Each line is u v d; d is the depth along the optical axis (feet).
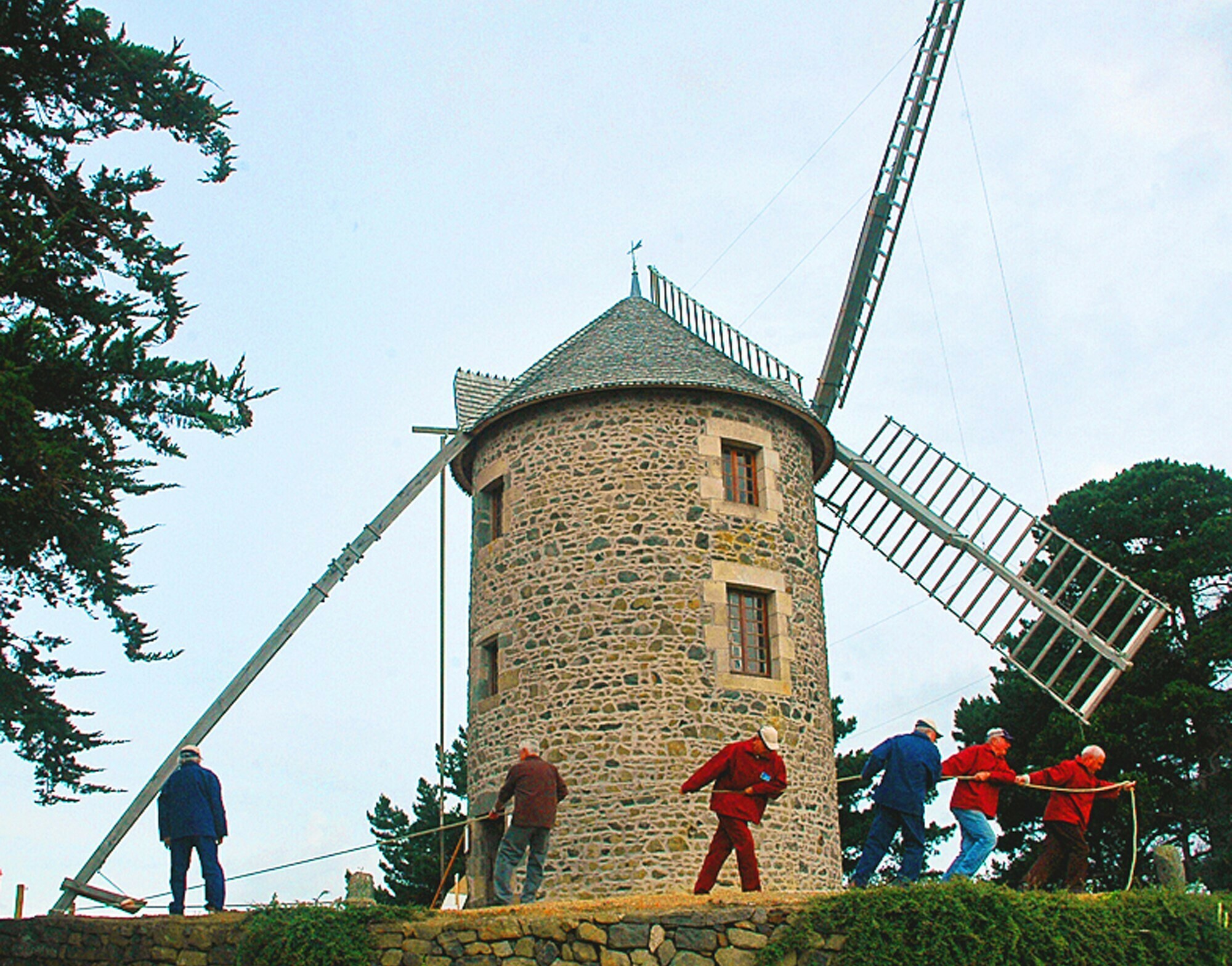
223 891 37.99
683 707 53.72
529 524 58.85
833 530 74.69
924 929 33.58
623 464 57.72
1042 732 84.89
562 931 34.09
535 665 56.29
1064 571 90.74
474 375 69.36
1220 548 87.20
